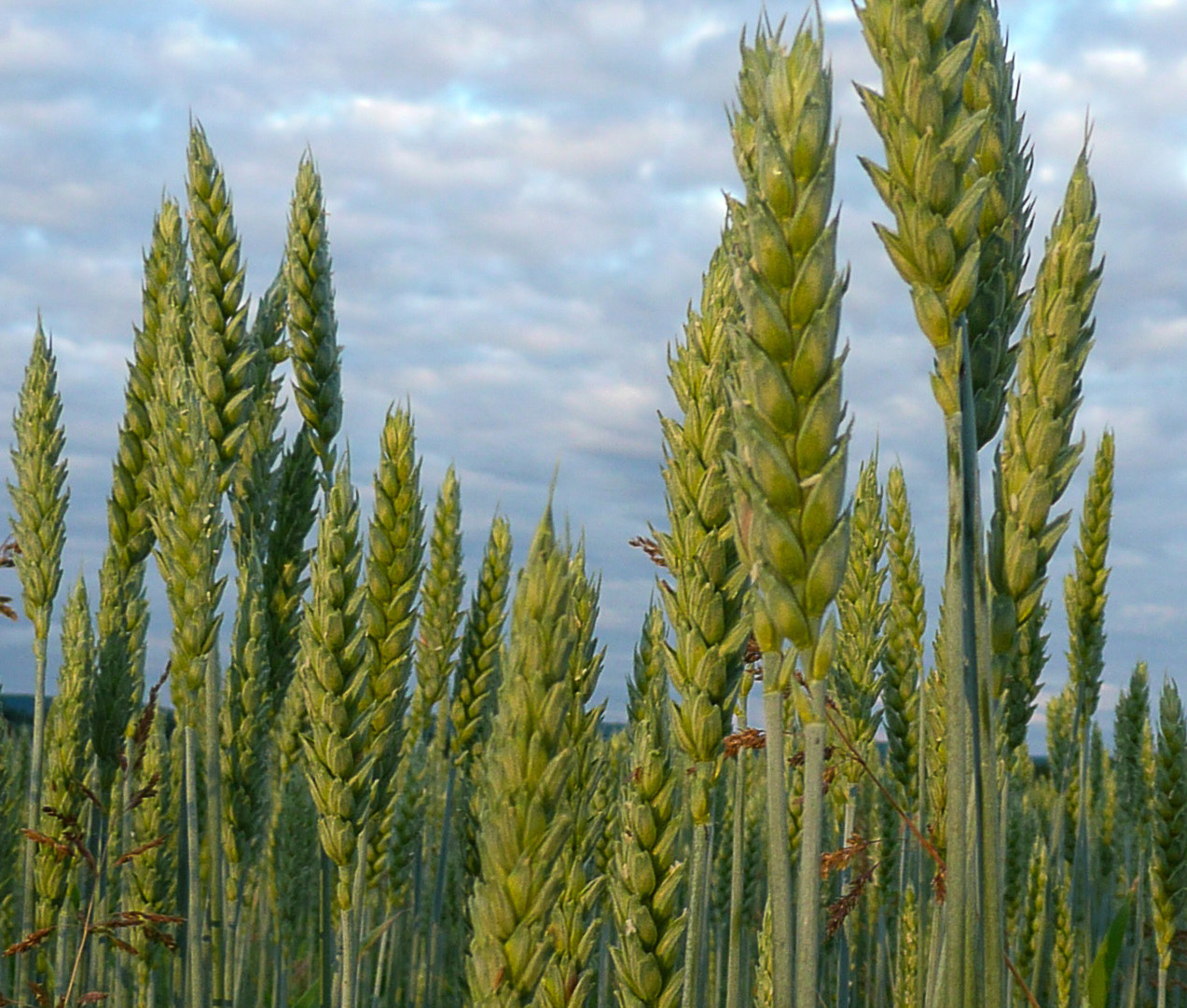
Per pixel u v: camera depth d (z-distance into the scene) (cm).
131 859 51
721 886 52
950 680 29
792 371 26
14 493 52
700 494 36
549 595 29
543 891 29
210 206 47
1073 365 33
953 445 30
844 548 25
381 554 42
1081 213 34
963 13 30
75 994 49
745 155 31
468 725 55
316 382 50
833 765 51
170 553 45
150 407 48
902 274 30
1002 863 29
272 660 49
